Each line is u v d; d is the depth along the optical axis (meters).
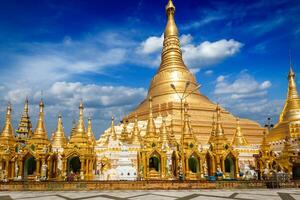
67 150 61.12
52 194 40.09
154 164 63.22
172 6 111.25
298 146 76.88
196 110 92.81
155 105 95.19
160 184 45.91
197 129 86.38
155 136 66.44
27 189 44.72
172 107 89.62
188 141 65.81
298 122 83.88
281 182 49.31
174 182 46.09
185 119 70.00
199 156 64.25
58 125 73.94
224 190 45.00
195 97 98.44
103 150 67.25
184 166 61.97
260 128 98.69
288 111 87.88
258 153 73.81
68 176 56.75
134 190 44.84
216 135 69.50
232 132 93.00
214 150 67.88
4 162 59.22
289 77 92.50
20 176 58.53
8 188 44.53
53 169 62.69
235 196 36.50
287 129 84.25
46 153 61.28
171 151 65.88
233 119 98.06
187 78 100.81
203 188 46.59
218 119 71.56
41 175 59.25
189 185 46.44
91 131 76.81
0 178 55.25
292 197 35.25
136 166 64.75
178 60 105.12
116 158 64.88
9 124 65.12
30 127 85.19
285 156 71.94
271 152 71.88
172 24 109.62
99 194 39.72
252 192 41.97
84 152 60.84
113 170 59.88
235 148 73.69
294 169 63.25
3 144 62.19
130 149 65.81
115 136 75.06
